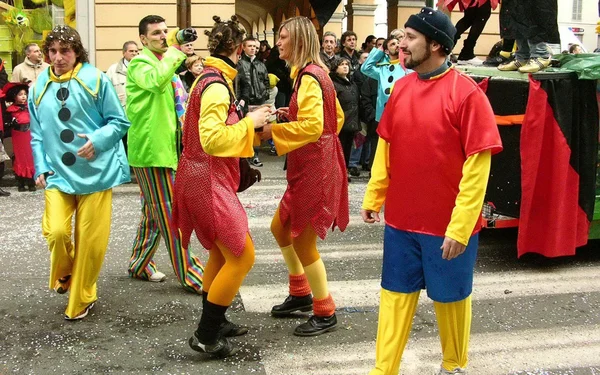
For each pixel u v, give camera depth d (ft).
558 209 18.60
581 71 18.07
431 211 10.40
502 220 19.24
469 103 10.00
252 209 25.49
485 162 9.98
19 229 22.35
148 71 15.31
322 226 13.44
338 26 69.82
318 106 12.73
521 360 13.25
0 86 32.73
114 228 22.57
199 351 13.01
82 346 13.60
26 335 14.08
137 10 39.17
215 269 13.17
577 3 107.76
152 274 17.43
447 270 10.47
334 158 13.61
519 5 19.35
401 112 10.54
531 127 18.33
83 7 38.96
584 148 18.89
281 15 87.40
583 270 19.12
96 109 14.53
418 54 10.16
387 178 11.15
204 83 12.23
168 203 16.02
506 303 16.38
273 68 40.55
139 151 15.67
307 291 15.14
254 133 12.37
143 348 13.55
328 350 13.52
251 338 14.06
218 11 39.60
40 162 14.51
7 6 44.65
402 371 12.69
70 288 14.78
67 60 14.40
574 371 12.82
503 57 23.53
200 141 12.05
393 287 10.84
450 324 10.89
